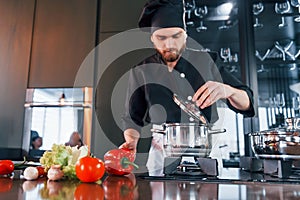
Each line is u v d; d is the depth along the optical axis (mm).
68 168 559
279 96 1857
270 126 1825
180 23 1120
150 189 469
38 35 1884
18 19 1926
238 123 1656
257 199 393
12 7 1948
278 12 1825
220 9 1897
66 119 1726
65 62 1815
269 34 1903
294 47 1890
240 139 1639
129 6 1825
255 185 522
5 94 1832
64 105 1738
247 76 1665
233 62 1840
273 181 569
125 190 457
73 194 417
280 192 448
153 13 1151
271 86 1903
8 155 1734
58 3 1904
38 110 1782
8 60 1877
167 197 403
